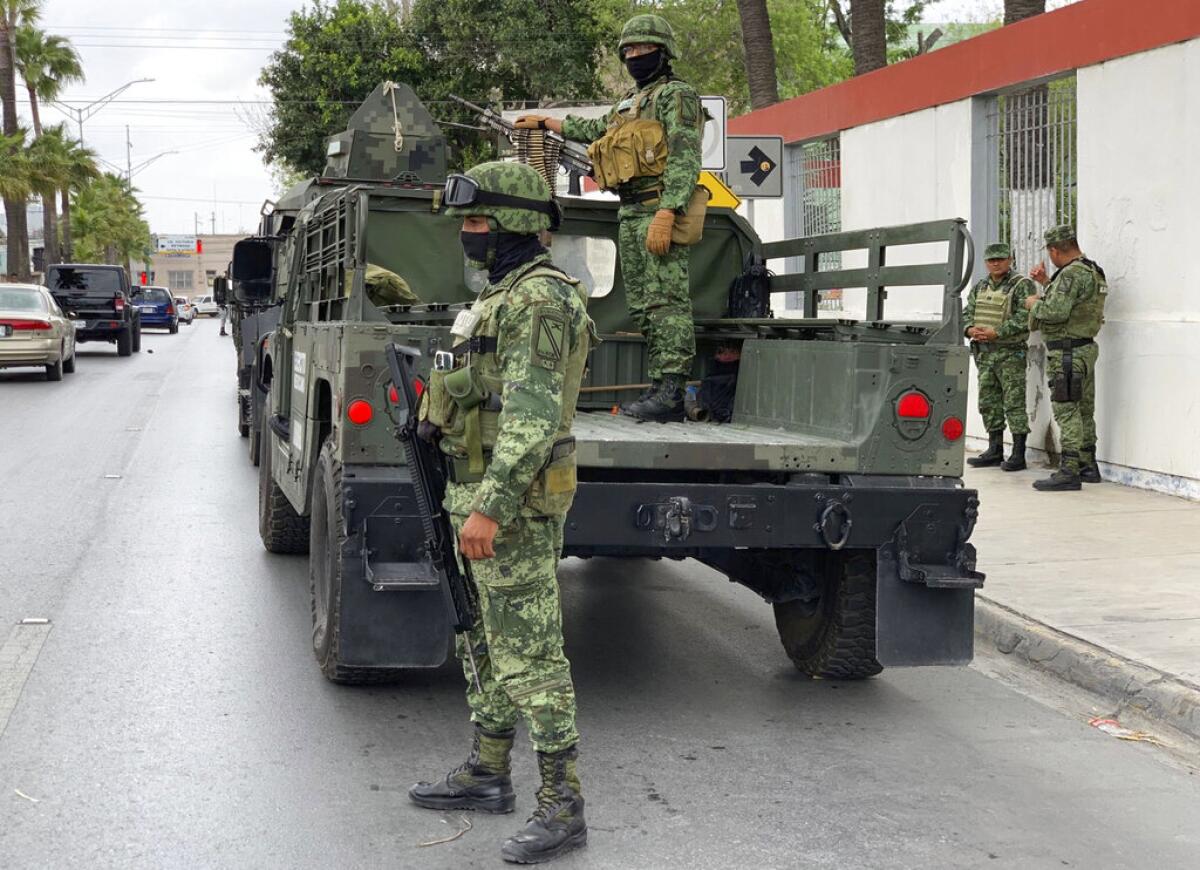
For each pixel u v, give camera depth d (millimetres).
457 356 4125
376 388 5152
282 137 34938
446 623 5262
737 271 7137
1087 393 10367
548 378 3947
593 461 5184
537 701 4133
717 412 6805
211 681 5953
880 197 14141
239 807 4512
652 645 6828
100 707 5574
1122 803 4680
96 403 19328
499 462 3904
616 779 4848
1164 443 10125
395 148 9844
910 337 5633
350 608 5215
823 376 5730
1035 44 11406
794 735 5387
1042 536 8641
